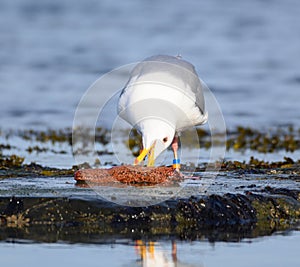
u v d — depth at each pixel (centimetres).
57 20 3666
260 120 2061
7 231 934
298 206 1047
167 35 3356
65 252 853
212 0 4072
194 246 889
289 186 1127
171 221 980
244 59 2930
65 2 3938
